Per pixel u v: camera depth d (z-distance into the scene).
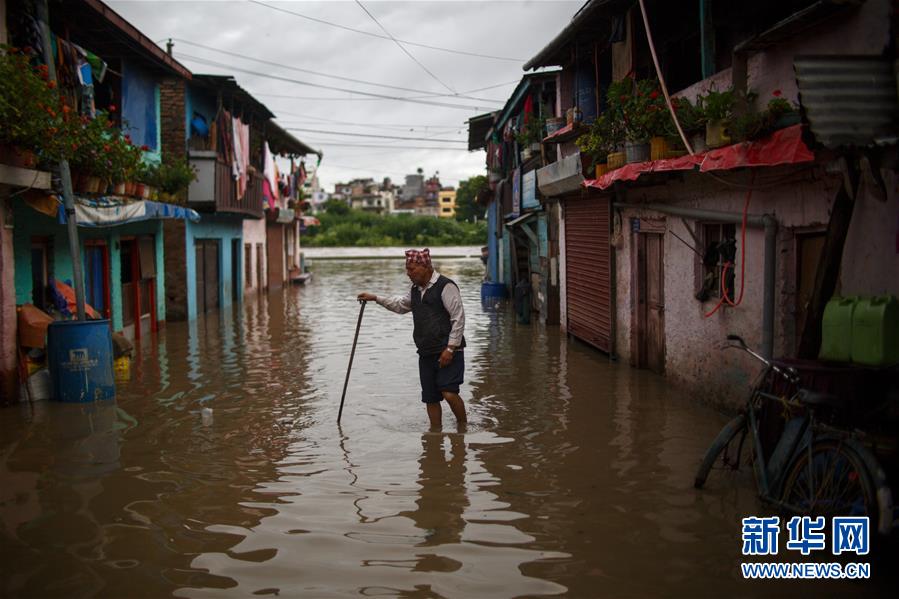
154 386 9.59
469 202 95.69
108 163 10.17
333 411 8.09
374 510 5.12
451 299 7.18
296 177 33.50
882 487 4.04
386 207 116.69
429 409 7.38
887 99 4.97
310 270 41.91
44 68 8.54
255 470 6.05
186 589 3.98
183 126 17.73
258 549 4.49
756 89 6.88
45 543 4.61
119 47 13.20
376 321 17.06
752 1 7.14
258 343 13.57
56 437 7.13
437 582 4.03
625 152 9.02
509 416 7.76
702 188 8.22
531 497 5.33
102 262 12.89
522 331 14.90
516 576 4.09
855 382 4.82
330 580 4.07
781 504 4.80
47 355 8.76
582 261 12.98
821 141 4.82
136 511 5.14
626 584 3.98
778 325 6.67
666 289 9.36
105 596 3.91
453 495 5.39
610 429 7.18
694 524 4.77
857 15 5.48
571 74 13.78
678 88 9.68
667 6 9.60
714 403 8.00
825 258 5.51
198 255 19.30
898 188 5.04
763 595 3.84
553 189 13.54
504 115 22.38
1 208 8.30
